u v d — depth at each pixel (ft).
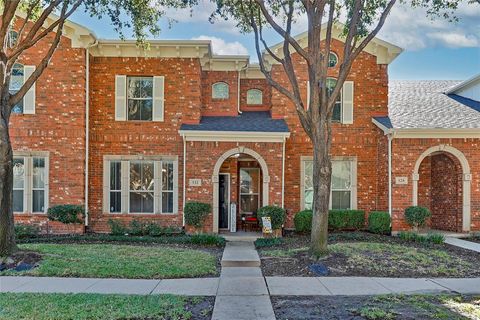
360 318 18.81
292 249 36.68
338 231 50.14
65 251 33.65
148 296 22.00
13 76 47.26
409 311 19.74
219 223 52.70
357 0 32.22
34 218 46.93
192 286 24.67
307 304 21.06
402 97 58.54
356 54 32.32
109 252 34.19
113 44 49.11
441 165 51.67
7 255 30.19
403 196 47.21
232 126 49.11
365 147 51.83
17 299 21.07
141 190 50.31
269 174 47.70
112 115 50.42
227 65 54.08
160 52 50.11
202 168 47.67
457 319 18.49
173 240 42.19
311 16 33.12
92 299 21.17
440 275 28.35
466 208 47.03
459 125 47.42
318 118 32.99
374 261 31.37
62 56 47.47
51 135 47.37
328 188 32.89
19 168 47.34
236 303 21.18
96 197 49.85
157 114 50.47
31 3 38.19
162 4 38.88
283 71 51.88
